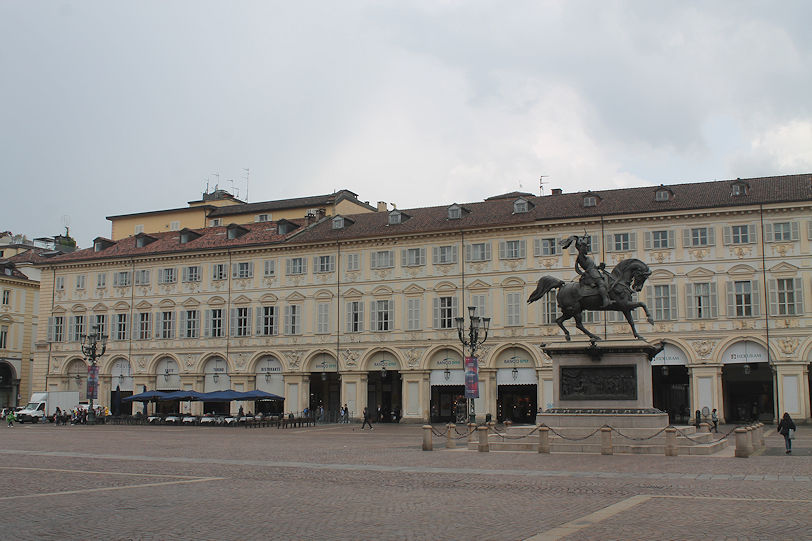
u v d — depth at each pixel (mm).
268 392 84562
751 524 17234
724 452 37062
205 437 55344
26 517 18438
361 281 84062
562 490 23109
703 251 73000
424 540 15680
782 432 37500
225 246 89688
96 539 15922
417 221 85250
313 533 16469
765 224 71750
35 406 87750
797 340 69938
